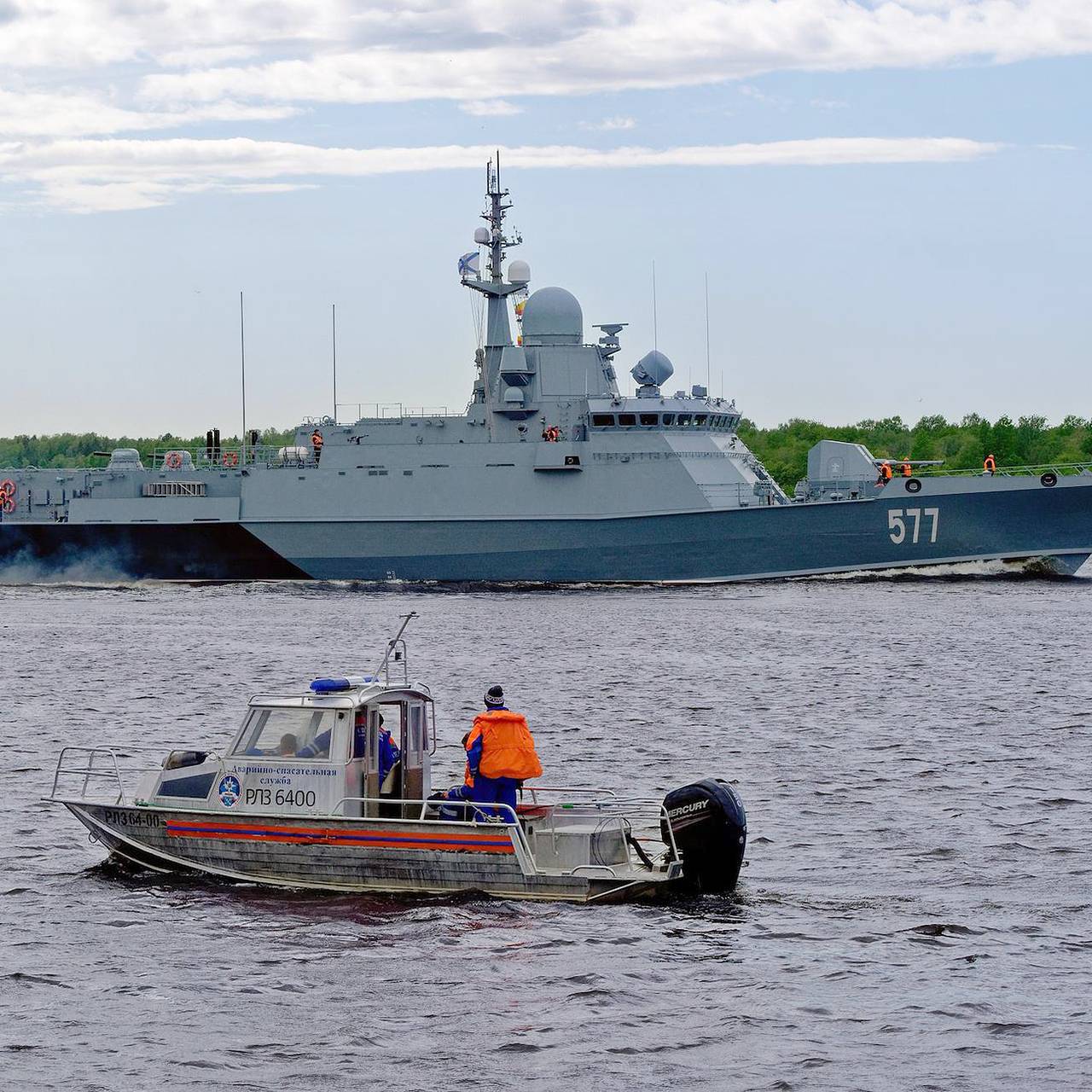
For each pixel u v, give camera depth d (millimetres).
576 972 66125
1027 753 118438
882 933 71438
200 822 80562
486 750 78625
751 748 122875
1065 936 71000
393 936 71062
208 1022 60469
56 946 69688
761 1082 55125
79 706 148375
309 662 183500
